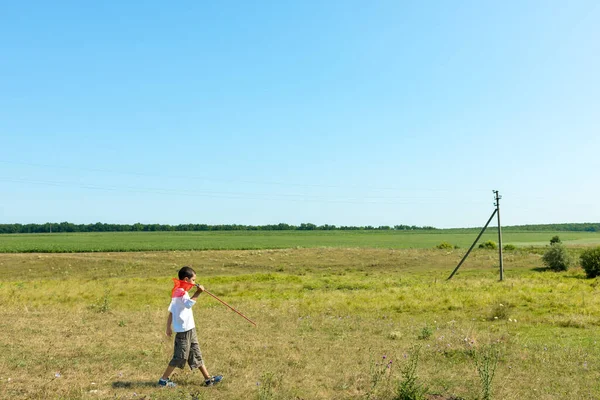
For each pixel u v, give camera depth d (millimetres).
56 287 30922
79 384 8062
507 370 9984
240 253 61031
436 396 8039
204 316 18047
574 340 14062
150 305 22766
